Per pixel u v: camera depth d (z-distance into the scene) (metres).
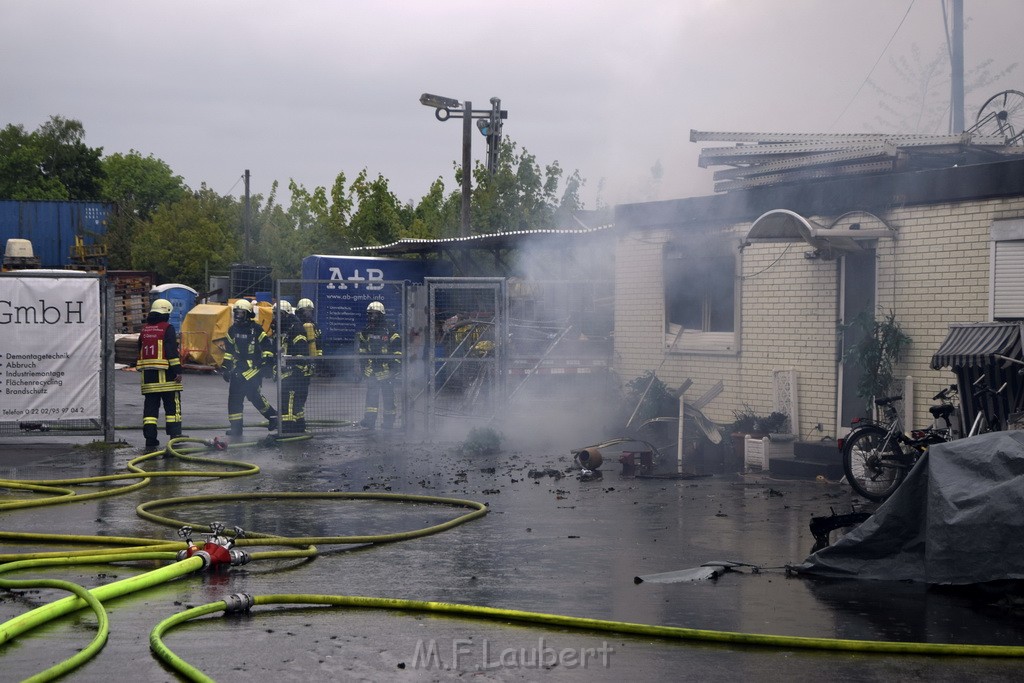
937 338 11.88
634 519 9.09
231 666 5.10
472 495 10.40
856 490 10.16
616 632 5.70
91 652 5.16
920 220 12.04
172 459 13.02
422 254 27.81
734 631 5.71
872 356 12.09
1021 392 9.59
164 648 5.17
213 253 49.62
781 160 14.12
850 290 12.93
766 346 13.93
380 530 8.63
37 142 84.44
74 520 9.11
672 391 15.17
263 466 12.52
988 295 11.38
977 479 6.59
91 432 14.32
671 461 13.06
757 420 13.30
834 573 6.98
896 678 4.95
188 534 7.37
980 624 5.87
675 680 4.93
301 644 5.47
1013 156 13.68
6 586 6.52
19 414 13.82
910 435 10.45
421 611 6.10
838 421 13.01
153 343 13.70
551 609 6.16
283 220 47.75
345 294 26.55
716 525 8.80
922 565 6.81
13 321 13.71
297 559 7.54
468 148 28.80
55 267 51.47
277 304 14.81
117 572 7.14
